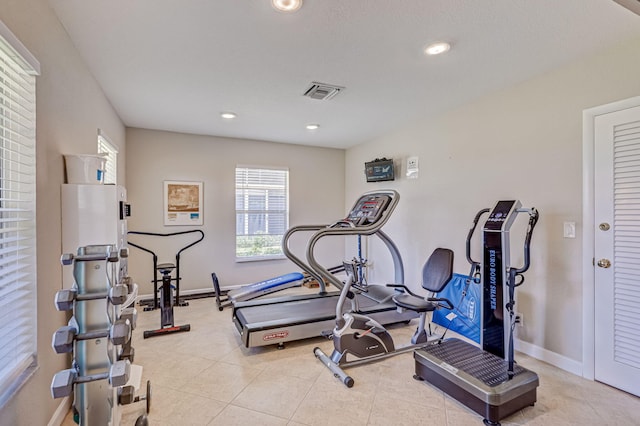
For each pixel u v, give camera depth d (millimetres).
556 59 2461
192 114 3836
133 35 2117
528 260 2346
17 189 1553
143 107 3562
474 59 2467
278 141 5344
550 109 2664
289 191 5523
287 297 3879
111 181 3609
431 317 3834
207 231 4930
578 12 1880
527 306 2814
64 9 1838
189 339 3178
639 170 2168
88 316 1404
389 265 4762
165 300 3445
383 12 1880
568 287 2535
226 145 5039
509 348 2131
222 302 4406
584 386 2307
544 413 2008
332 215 5875
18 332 1494
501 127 3066
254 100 3361
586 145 2424
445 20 1962
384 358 2777
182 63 2521
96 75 2715
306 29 2061
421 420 1959
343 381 2348
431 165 3932
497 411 1886
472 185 3377
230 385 2344
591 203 2402
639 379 2166
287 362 2699
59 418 1841
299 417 1989
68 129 2115
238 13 1884
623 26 2020
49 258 1794
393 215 4609
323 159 5793
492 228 2434
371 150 5191
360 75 2754
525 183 2854
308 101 3389
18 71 1526
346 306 3574
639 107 2154
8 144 1479
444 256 3066
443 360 2309
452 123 3629
